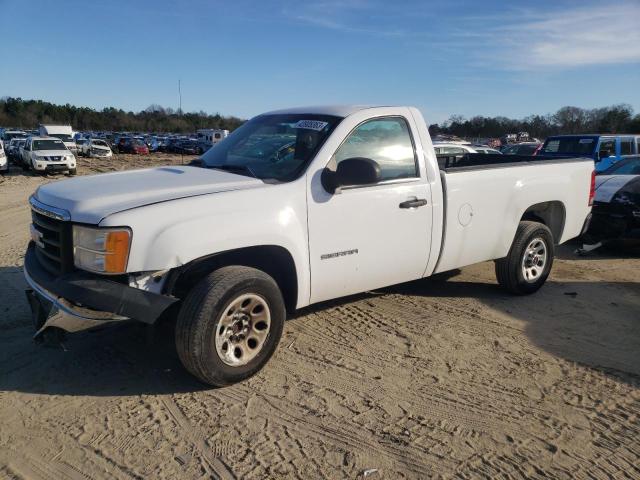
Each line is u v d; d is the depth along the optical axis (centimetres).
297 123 438
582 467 292
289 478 278
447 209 471
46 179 2098
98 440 305
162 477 276
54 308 327
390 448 304
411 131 455
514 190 529
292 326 472
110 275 328
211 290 337
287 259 385
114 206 331
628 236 757
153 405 342
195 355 336
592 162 634
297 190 383
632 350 442
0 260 689
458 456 298
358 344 438
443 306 534
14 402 342
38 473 278
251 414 334
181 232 328
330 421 328
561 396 365
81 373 381
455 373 394
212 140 4931
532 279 571
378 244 428
